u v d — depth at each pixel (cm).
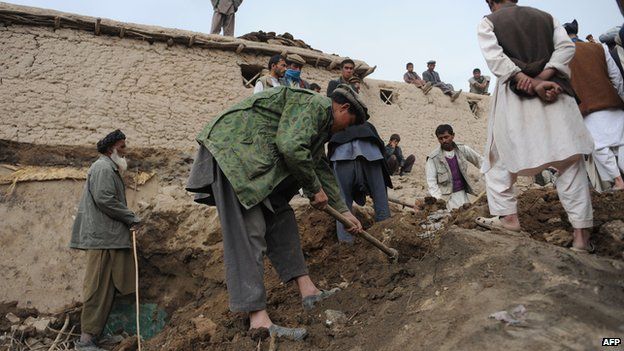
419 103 1108
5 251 618
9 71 734
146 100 805
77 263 638
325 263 437
